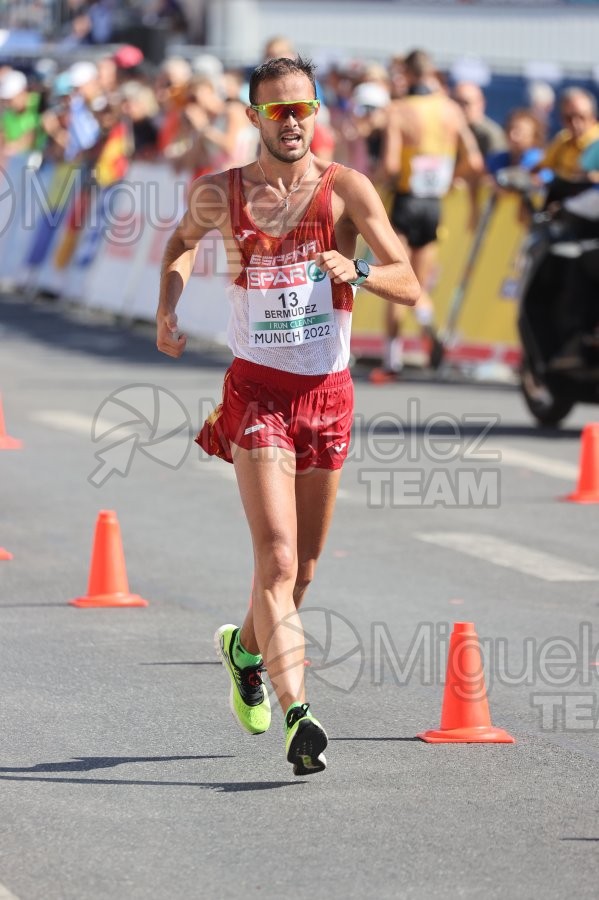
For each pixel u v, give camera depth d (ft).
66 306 168.14
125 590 57.57
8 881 33.32
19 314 161.27
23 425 96.02
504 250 119.44
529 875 33.76
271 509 39.04
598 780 39.88
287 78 38.91
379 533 69.05
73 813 37.37
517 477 82.02
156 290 145.59
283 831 36.24
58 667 49.55
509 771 40.57
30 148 176.86
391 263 39.19
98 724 44.27
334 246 39.86
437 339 121.60
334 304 39.99
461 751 42.19
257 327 39.70
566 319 94.07
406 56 114.93
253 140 127.85
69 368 122.01
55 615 55.72
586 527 70.79
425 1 215.10
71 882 33.30
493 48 213.25
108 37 194.70
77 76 166.09
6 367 122.72
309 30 217.15
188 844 35.45
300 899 32.50
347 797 38.55
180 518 71.92
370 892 32.83
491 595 58.70
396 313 116.47
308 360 39.73
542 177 104.17
